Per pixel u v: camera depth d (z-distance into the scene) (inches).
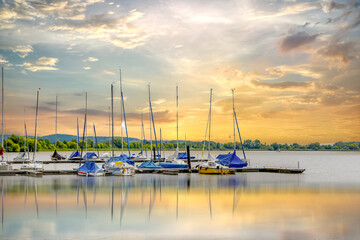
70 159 5492.1
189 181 2709.2
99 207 1624.0
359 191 2178.9
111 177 2999.5
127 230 1218.6
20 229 1230.9
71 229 1230.9
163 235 1158.3
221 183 2591.0
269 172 3627.0
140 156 5733.3
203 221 1347.2
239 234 1168.2
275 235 1158.3
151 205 1675.7
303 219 1380.4
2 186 2374.5
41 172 3213.6
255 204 1704.0
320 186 2447.1
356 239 1118.4
